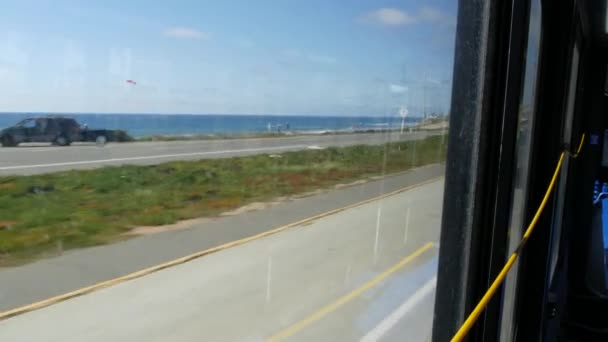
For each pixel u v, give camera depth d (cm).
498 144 151
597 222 500
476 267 148
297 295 179
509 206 175
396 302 169
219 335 159
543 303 302
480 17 138
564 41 274
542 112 278
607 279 502
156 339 143
